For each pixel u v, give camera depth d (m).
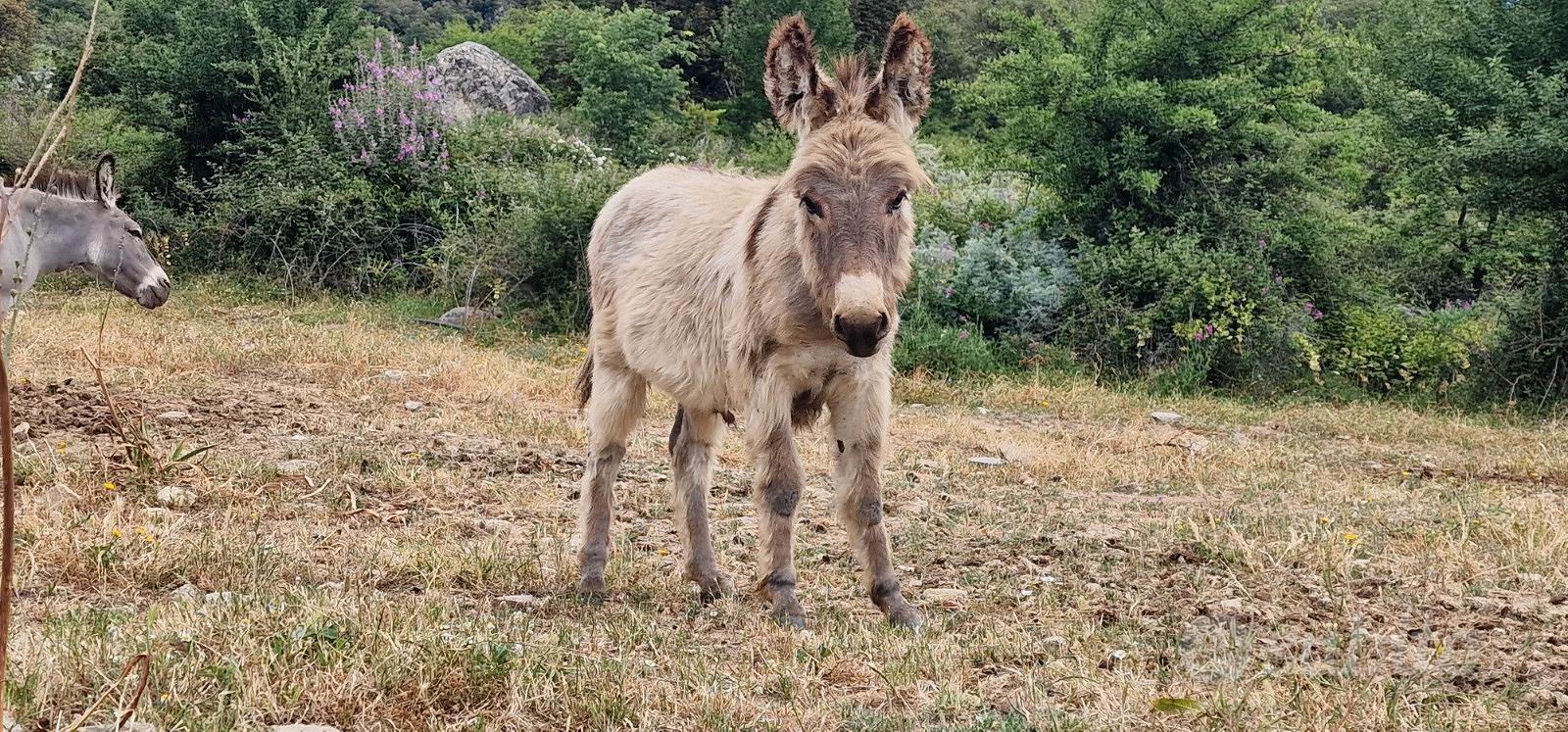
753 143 27.78
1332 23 28.38
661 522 6.27
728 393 4.68
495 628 4.00
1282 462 8.85
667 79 24.94
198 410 8.05
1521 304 13.55
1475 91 13.60
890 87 4.46
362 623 3.78
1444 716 3.58
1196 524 6.30
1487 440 10.61
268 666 3.37
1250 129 14.30
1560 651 4.29
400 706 3.30
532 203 15.10
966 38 35.78
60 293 14.02
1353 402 12.56
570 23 26.22
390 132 16.70
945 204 16.17
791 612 4.48
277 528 5.39
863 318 3.88
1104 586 5.20
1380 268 16.19
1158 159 14.70
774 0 29.86
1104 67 14.73
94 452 6.47
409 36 39.03
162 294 9.70
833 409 4.54
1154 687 3.84
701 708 3.46
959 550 5.84
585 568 4.98
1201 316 13.38
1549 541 5.89
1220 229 14.39
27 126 17.41
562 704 3.42
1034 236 14.71
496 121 18.53
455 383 9.93
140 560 4.56
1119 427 10.66
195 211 17.28
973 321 13.81
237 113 17.59
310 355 10.64
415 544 5.26
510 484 6.66
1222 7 14.22
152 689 3.17
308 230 15.45
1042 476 8.01
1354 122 14.78
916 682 3.82
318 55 17.11
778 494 4.45
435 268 14.93
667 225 5.14
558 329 13.89
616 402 5.21
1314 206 14.95
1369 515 6.68
